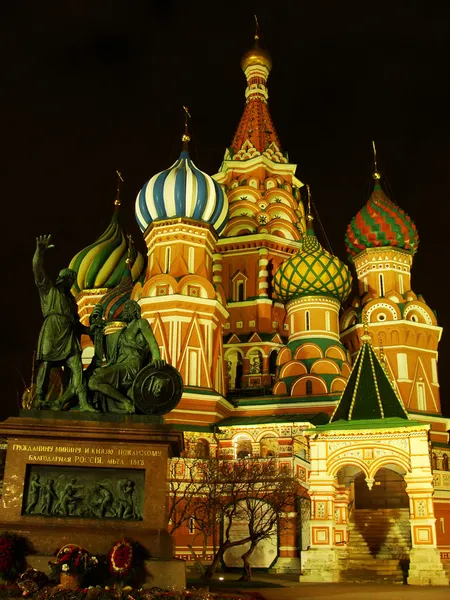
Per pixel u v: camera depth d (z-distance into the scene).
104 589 12.89
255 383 49.53
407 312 48.91
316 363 44.72
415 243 53.12
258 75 64.38
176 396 15.72
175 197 47.00
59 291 16.67
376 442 30.61
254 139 60.38
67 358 16.06
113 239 59.44
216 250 54.81
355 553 34.78
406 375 47.06
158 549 14.04
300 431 40.22
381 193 53.62
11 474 14.65
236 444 41.66
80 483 14.80
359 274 53.06
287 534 36.72
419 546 28.59
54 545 13.98
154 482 14.78
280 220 55.44
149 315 44.72
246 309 52.34
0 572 13.27
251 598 17.28
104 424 15.05
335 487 31.61
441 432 46.22
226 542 30.48
